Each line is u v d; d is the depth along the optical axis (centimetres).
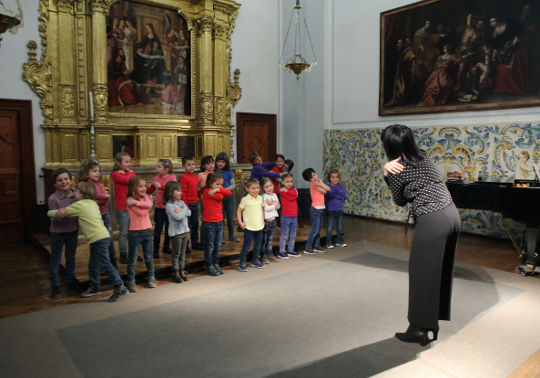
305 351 273
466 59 651
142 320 324
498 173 628
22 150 616
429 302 272
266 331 304
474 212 661
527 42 580
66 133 641
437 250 266
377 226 739
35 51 616
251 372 247
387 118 779
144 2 707
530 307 353
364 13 802
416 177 272
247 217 454
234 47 841
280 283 414
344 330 305
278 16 907
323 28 865
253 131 889
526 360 263
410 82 733
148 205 392
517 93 596
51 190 591
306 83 895
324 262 492
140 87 717
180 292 389
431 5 690
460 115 670
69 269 395
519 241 593
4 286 420
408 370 250
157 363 258
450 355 269
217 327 311
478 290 396
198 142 777
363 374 245
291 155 910
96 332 303
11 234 616
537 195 438
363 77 814
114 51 683
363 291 390
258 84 884
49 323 320
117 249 514
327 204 571
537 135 581
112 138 681
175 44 754
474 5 634
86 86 657
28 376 245
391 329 307
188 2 756
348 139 852
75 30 645
